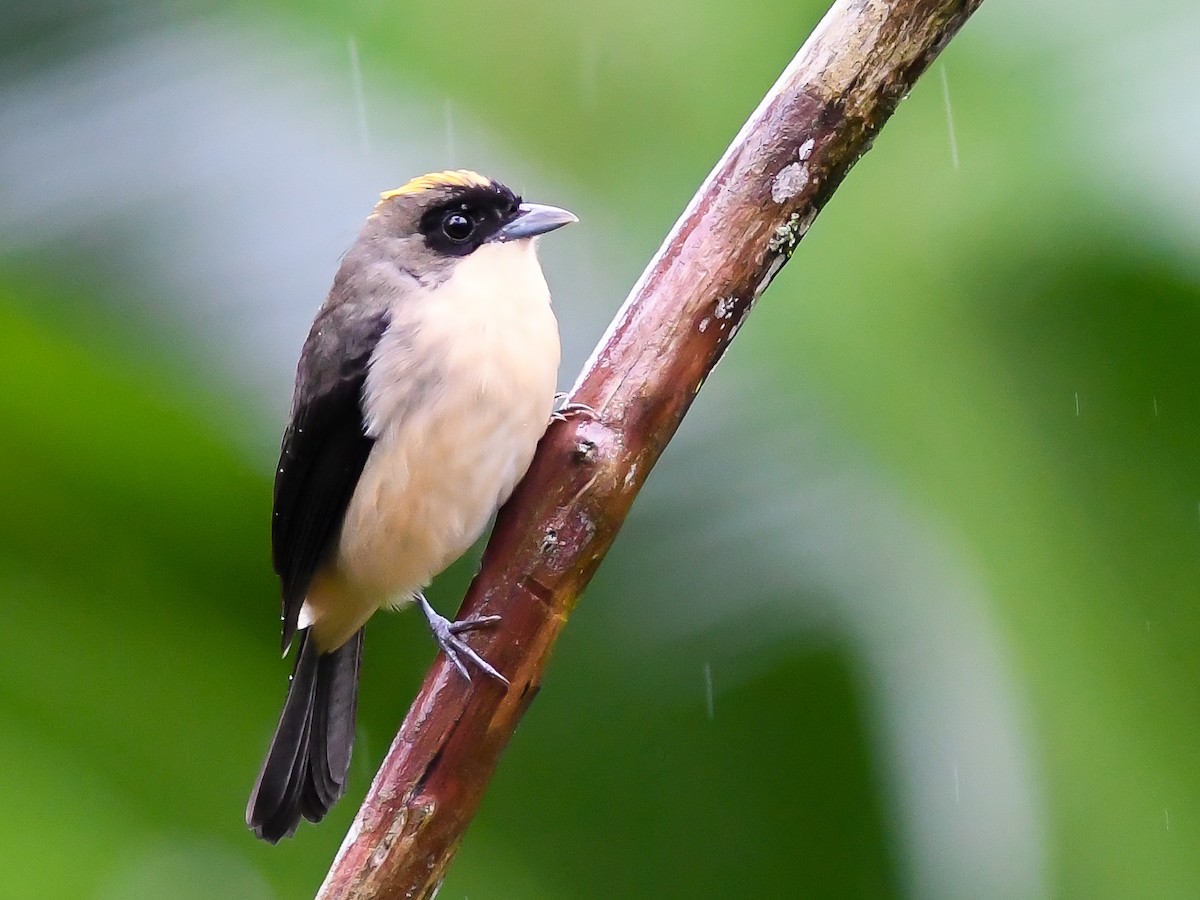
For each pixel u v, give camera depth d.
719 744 8.77
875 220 8.65
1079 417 8.09
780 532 8.06
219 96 9.02
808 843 8.91
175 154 8.90
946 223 8.51
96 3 9.27
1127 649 7.65
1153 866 7.29
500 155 8.98
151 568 9.19
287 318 8.66
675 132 9.07
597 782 9.05
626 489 7.30
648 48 9.22
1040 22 8.91
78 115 9.01
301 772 8.92
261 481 8.76
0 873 8.39
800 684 8.38
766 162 7.24
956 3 7.05
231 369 8.55
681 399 7.32
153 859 8.77
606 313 8.78
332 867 7.17
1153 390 8.09
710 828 8.98
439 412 8.32
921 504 7.89
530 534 7.28
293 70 9.10
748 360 8.31
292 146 8.91
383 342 8.52
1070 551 7.79
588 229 8.95
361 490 8.71
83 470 8.80
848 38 7.14
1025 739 7.47
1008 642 7.58
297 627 8.77
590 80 9.16
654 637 8.51
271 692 9.38
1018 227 8.39
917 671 7.67
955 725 7.54
